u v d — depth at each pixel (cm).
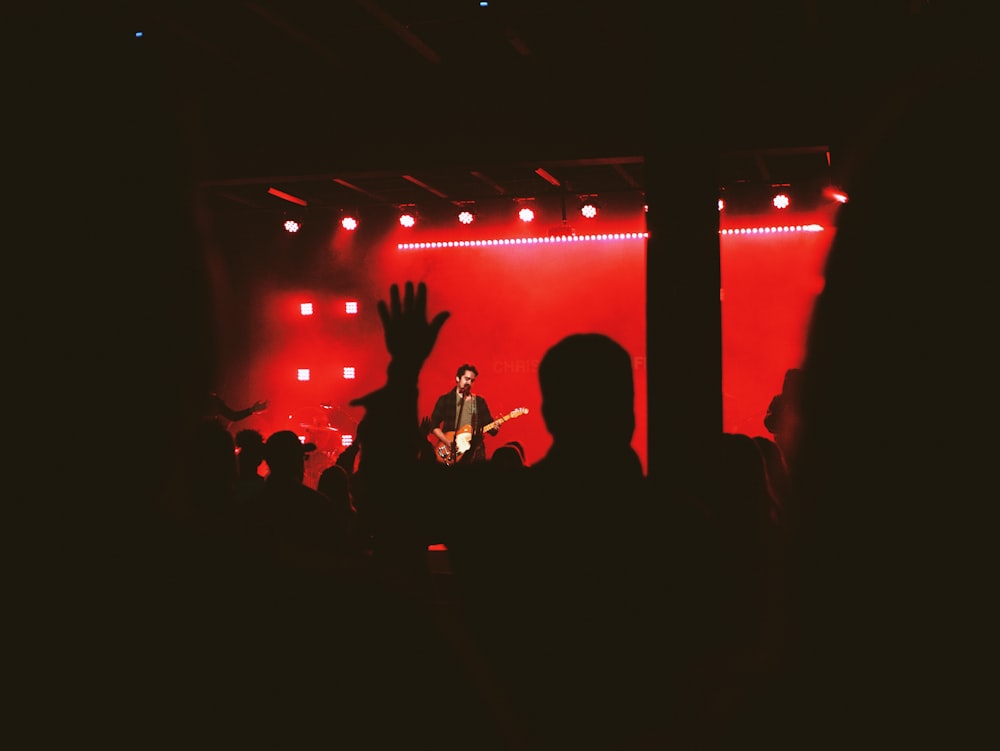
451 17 709
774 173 1066
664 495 198
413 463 157
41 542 47
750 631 163
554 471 201
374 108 837
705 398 445
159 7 688
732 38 698
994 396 35
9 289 41
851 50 469
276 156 859
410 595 68
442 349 1256
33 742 51
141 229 42
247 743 56
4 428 43
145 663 53
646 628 184
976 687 41
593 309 1212
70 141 41
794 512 41
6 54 41
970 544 37
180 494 50
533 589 192
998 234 35
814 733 44
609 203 1211
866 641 41
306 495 284
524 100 802
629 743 178
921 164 36
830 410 37
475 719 68
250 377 1303
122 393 43
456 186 1152
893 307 36
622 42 760
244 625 56
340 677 60
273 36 785
